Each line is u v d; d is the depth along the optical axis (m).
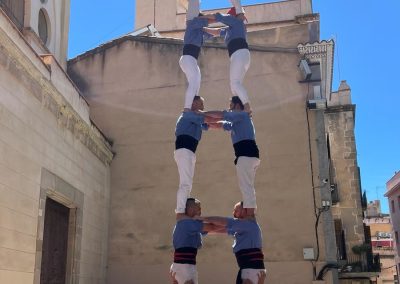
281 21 23.05
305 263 12.60
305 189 13.14
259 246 6.14
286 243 12.84
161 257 13.51
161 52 15.14
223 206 13.48
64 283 10.97
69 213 11.52
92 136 12.52
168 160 14.21
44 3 15.02
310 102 13.50
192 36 7.27
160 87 14.87
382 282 43.56
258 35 14.73
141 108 14.79
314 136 13.50
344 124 25.70
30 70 8.97
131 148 14.51
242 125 6.66
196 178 13.77
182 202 6.31
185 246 6.13
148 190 14.07
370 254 21.78
